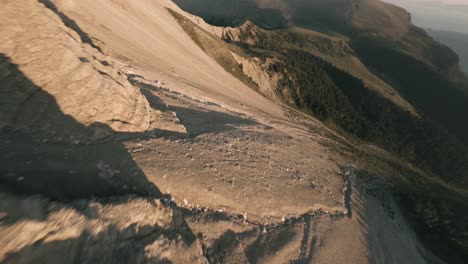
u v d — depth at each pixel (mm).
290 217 19406
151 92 21891
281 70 99500
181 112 22047
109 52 25688
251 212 16406
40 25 10953
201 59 65000
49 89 10656
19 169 8523
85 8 29906
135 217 9422
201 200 13930
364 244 24375
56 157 9758
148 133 15391
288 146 31797
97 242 7730
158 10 68062
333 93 115625
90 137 11680
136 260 8117
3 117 9211
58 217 7504
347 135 103938
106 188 10195
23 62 9930
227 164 17938
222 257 12031
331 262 18422
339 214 25562
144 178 11977
